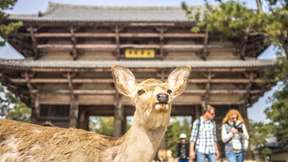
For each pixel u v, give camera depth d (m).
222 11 19.31
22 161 4.46
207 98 33.34
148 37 34.53
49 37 34.38
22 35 33.38
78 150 4.50
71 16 36.66
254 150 28.95
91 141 4.62
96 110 37.62
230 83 33.69
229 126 11.21
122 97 33.75
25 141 4.56
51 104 34.12
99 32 34.44
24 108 34.84
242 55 34.81
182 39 35.19
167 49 34.84
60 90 33.38
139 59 34.72
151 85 4.32
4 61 31.02
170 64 32.16
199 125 11.05
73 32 33.97
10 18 31.97
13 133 4.62
